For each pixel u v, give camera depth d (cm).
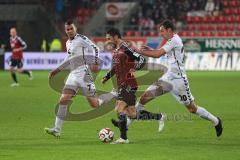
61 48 11038
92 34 11369
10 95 5647
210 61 10344
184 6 11700
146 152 2591
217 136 3064
